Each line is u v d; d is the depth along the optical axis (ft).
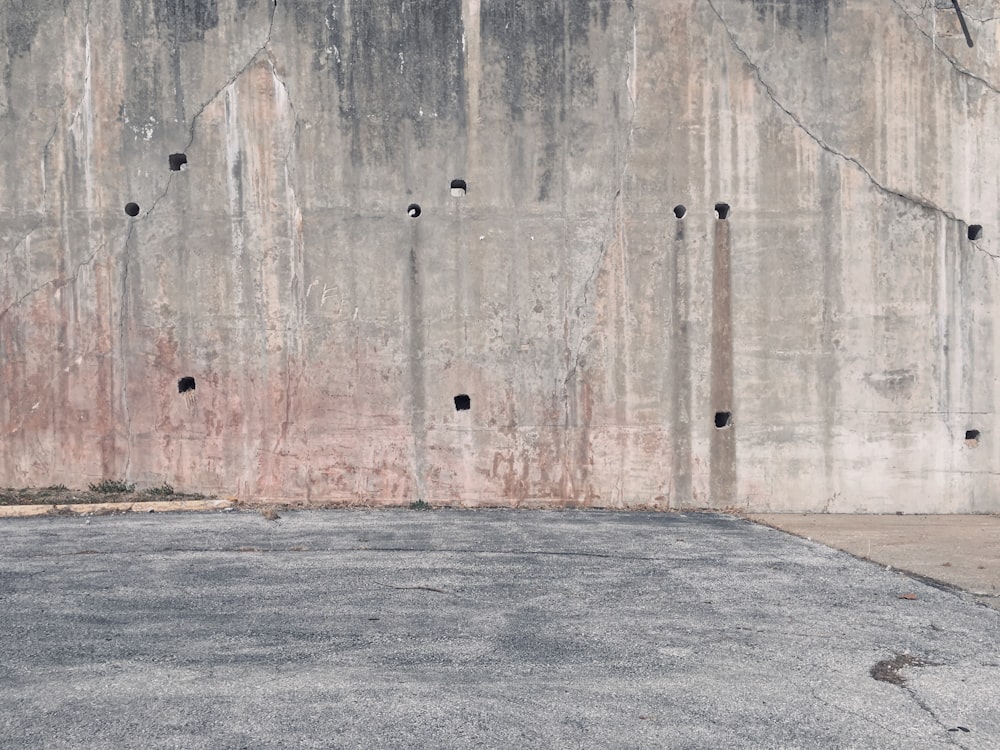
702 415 30.58
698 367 30.58
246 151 30.09
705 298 30.55
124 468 30.17
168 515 28.19
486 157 30.27
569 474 30.40
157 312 30.14
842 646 16.81
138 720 13.24
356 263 30.17
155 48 30.07
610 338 30.42
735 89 30.60
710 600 19.65
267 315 30.17
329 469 30.19
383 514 28.89
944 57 30.78
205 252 30.14
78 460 30.14
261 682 14.70
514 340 30.30
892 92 30.83
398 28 30.17
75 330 30.09
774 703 14.17
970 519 29.78
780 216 30.71
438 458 30.25
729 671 15.49
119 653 15.96
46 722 13.12
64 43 30.07
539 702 14.06
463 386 30.25
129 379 30.12
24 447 30.12
